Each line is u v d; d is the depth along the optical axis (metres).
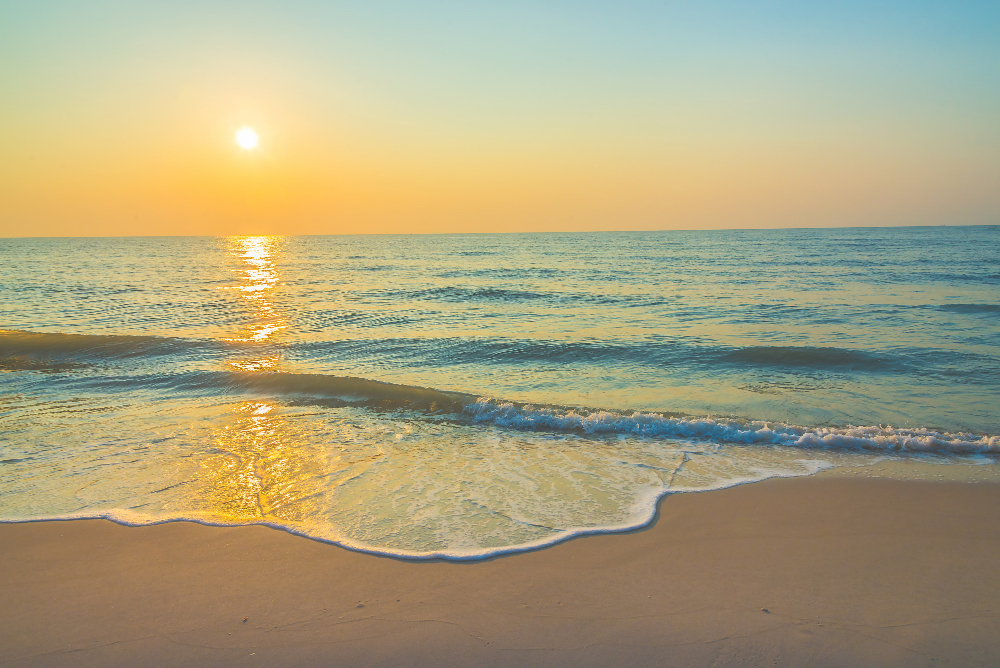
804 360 12.35
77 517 5.36
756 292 25.42
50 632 3.67
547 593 4.09
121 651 3.48
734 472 6.55
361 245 125.25
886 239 90.12
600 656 3.43
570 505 5.63
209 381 10.89
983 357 12.13
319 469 6.66
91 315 20.69
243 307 22.75
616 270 40.41
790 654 3.42
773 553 4.67
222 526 5.17
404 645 3.53
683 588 4.15
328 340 15.21
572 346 13.76
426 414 9.06
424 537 4.95
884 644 3.50
